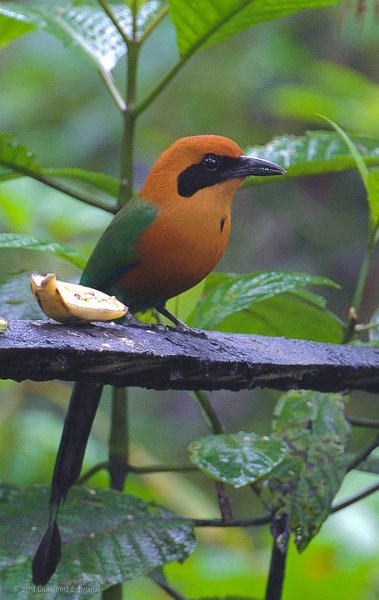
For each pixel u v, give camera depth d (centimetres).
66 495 726
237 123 2016
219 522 748
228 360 623
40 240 796
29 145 1988
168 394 1933
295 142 903
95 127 1973
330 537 1130
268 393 1894
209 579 1128
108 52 902
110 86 877
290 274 809
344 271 1842
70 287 638
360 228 1852
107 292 878
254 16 830
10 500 755
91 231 1364
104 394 1794
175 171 834
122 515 745
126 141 865
